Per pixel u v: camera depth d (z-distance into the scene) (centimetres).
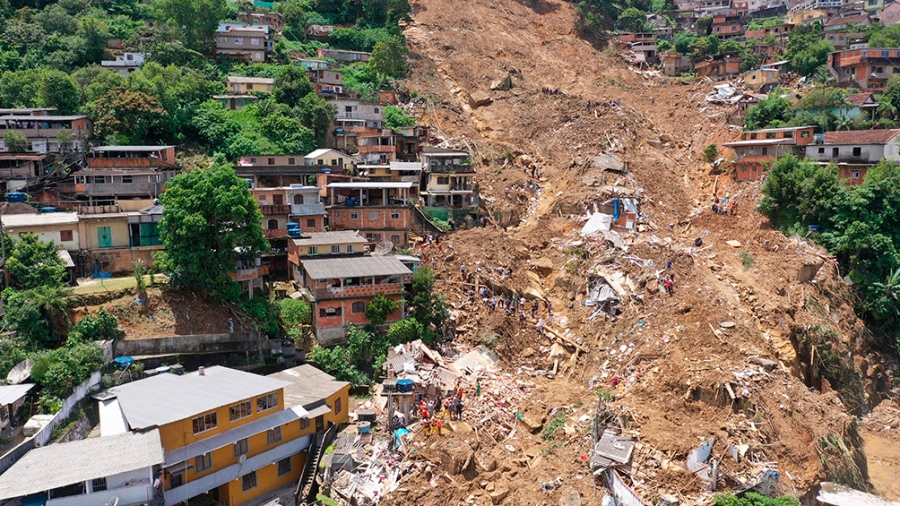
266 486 4519
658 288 6225
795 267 6862
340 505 4228
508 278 6819
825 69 11362
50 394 4391
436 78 11800
